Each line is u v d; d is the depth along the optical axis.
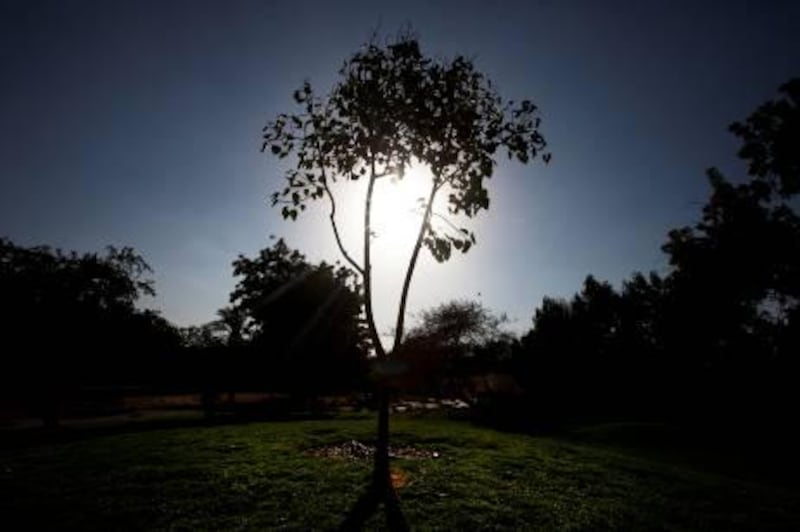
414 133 13.41
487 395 57.47
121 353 57.91
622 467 18.39
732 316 52.25
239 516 10.34
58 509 10.78
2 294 44.25
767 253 45.53
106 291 47.88
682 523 12.24
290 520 10.18
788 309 48.03
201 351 62.12
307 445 18.84
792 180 41.31
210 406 46.66
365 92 13.18
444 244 13.25
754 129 41.72
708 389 57.94
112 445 18.69
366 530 9.80
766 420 46.19
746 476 24.78
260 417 42.34
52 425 36.66
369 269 13.02
